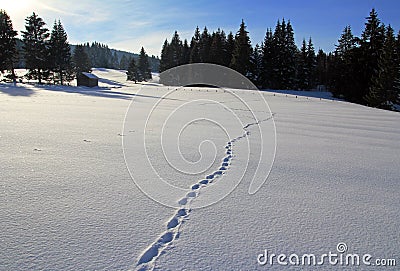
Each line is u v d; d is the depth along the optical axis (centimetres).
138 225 199
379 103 2352
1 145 414
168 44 4234
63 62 3634
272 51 3622
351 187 294
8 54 2878
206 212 224
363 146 523
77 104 1165
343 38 3984
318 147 498
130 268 152
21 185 263
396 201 258
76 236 182
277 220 215
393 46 2402
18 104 1084
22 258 158
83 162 345
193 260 162
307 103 1894
